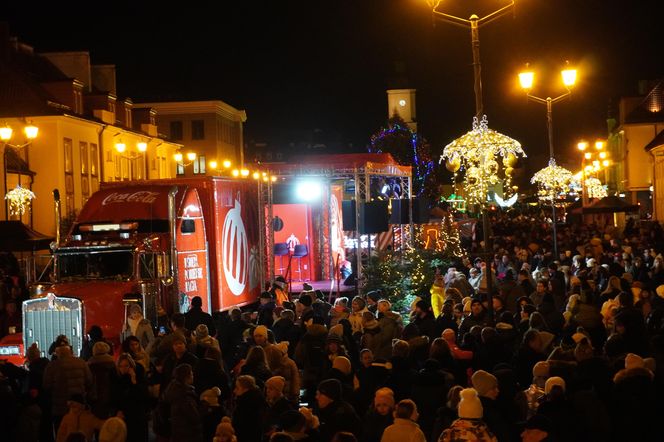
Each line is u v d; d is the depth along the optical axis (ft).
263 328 45.34
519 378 41.65
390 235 111.14
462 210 195.21
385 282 83.97
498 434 30.55
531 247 113.19
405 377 37.83
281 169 98.53
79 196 154.10
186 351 43.52
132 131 177.58
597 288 73.00
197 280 72.79
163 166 203.21
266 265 94.58
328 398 31.94
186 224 71.31
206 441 36.52
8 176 137.90
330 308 65.31
